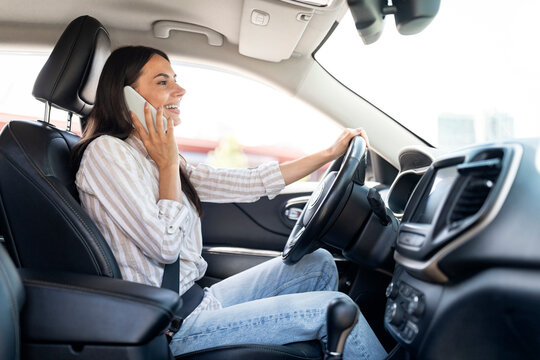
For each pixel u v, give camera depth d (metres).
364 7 1.15
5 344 0.77
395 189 1.54
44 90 1.27
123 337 0.87
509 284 0.64
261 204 1.96
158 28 1.78
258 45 1.75
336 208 1.19
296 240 1.25
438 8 1.14
